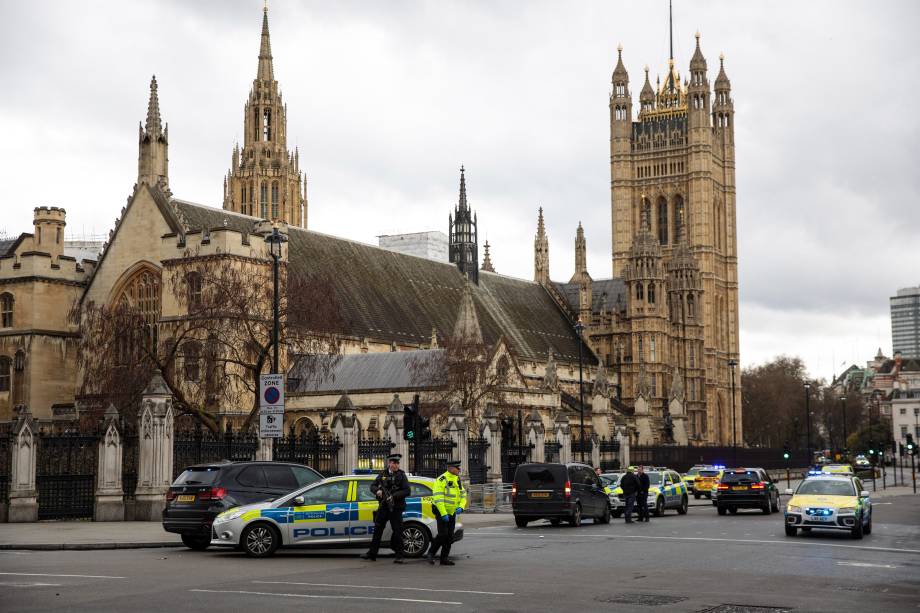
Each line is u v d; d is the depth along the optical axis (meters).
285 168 184.62
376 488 37.12
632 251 183.75
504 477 92.25
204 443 60.69
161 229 106.12
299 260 120.06
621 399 179.88
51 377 109.31
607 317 182.38
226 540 38.84
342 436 69.56
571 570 35.00
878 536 50.84
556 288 185.38
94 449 61.59
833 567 36.34
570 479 58.75
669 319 189.25
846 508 49.03
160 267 105.62
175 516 41.84
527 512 58.16
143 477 56.50
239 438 63.38
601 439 126.00
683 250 195.25
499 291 168.62
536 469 58.38
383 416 104.38
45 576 32.06
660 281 181.62
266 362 97.44
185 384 87.31
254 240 104.12
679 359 190.50
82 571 33.56
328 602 26.89
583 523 63.03
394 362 108.31
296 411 107.25
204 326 79.19
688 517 69.25
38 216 112.69
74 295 111.94
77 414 97.44
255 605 26.25
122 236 108.31
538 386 137.62
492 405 91.44
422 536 39.03
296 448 65.56
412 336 129.12
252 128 184.88
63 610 25.20
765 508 71.94
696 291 194.12
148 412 56.69
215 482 42.00
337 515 39.06
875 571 35.22
